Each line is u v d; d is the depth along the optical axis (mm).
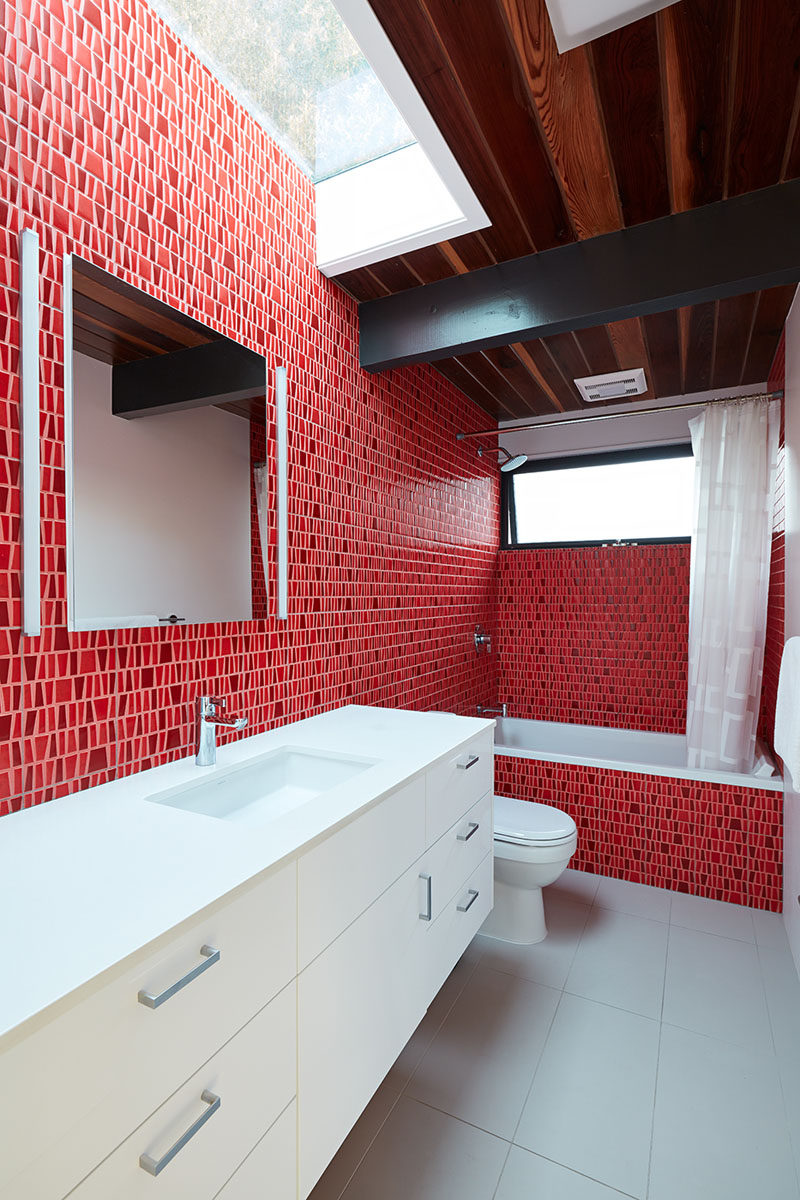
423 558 2885
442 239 1906
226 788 1453
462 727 1872
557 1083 1606
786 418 2471
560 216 1818
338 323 2188
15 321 1119
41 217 1175
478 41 1275
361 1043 1230
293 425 1932
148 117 1423
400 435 2658
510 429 3172
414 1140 1436
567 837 2205
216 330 1616
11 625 1122
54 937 730
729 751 2812
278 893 965
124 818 1113
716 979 2057
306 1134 1057
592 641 3754
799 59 1294
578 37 1266
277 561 1836
